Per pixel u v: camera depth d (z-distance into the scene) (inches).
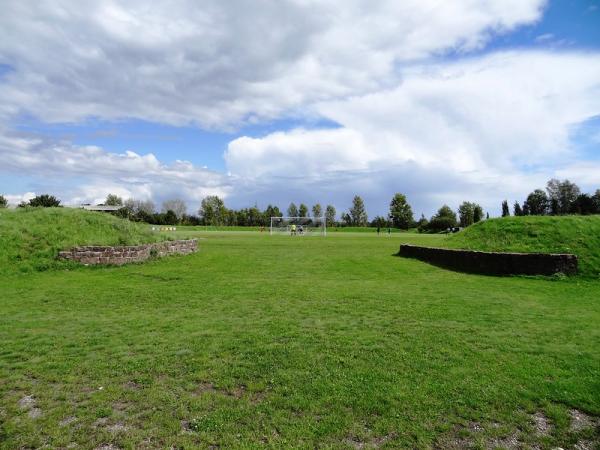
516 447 193.8
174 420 210.4
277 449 187.8
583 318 425.7
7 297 515.2
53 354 301.9
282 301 497.7
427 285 634.8
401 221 4662.9
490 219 1052.5
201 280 657.6
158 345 323.6
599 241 804.0
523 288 616.1
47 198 2657.5
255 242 1706.4
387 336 352.2
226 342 331.0
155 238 1042.1
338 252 1205.1
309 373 269.4
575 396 240.8
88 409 221.5
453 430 206.4
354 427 206.7
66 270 741.9
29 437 195.2
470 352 313.0
